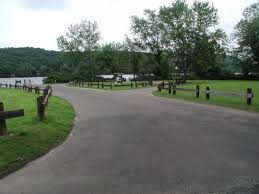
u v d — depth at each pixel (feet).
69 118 46.55
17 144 29.22
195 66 190.19
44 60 381.60
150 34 207.21
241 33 241.14
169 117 45.21
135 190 18.69
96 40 247.91
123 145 29.40
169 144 29.22
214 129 35.70
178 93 87.97
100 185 19.66
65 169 23.06
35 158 26.25
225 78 237.45
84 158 25.64
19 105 63.00
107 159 25.05
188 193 18.07
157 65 212.84
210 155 25.27
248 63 239.71
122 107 58.54
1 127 32.14
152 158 24.86
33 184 20.33
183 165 22.91
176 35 179.22
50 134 34.32
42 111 41.96
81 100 75.56
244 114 46.96
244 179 19.98
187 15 179.52
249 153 25.68
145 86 146.92
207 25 179.22
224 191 18.24
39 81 270.05
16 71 351.67
